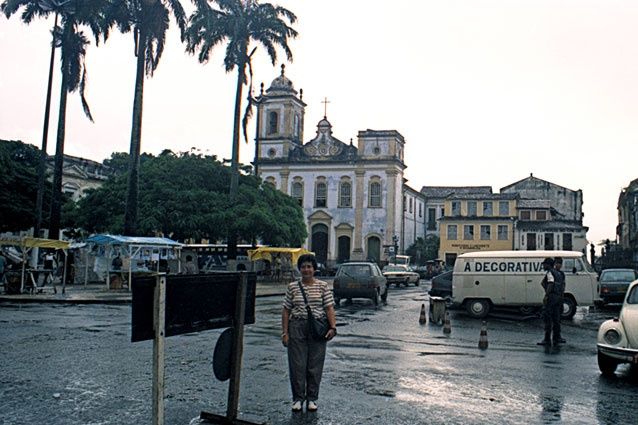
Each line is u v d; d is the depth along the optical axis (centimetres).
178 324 593
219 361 663
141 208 3569
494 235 6606
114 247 2834
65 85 3150
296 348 722
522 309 1991
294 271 4169
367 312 2081
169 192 3662
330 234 6706
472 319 1942
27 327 1441
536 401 792
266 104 7006
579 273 1950
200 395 800
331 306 730
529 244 6569
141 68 2886
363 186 6656
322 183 6788
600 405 776
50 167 5059
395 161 6588
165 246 2777
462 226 6700
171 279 580
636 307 1011
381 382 894
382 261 6438
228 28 3619
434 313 1734
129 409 725
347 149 6744
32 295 2358
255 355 1109
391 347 1250
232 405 671
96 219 3816
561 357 1155
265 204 3984
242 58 3666
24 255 2433
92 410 719
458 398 802
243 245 4556
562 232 6500
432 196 8250
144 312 559
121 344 1195
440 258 6719
